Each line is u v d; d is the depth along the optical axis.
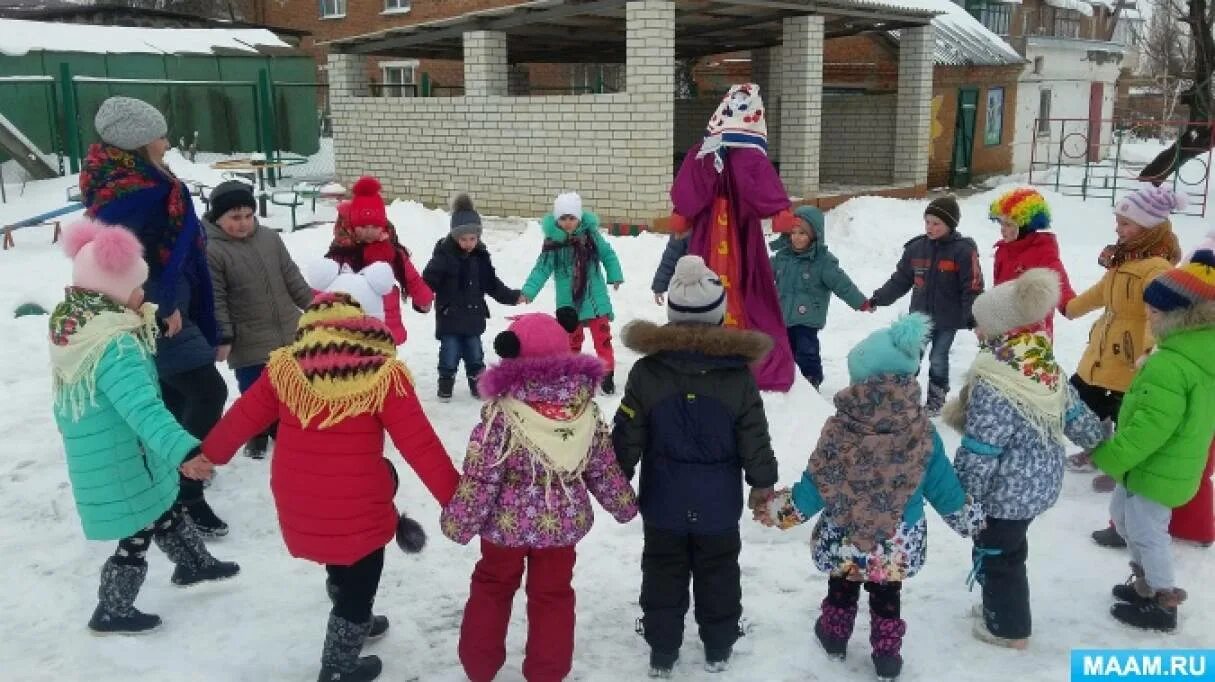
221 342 5.45
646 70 13.30
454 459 5.98
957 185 22.81
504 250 12.27
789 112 15.73
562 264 7.33
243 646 3.94
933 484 3.62
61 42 20.12
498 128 15.04
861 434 3.53
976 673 3.78
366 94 17.36
